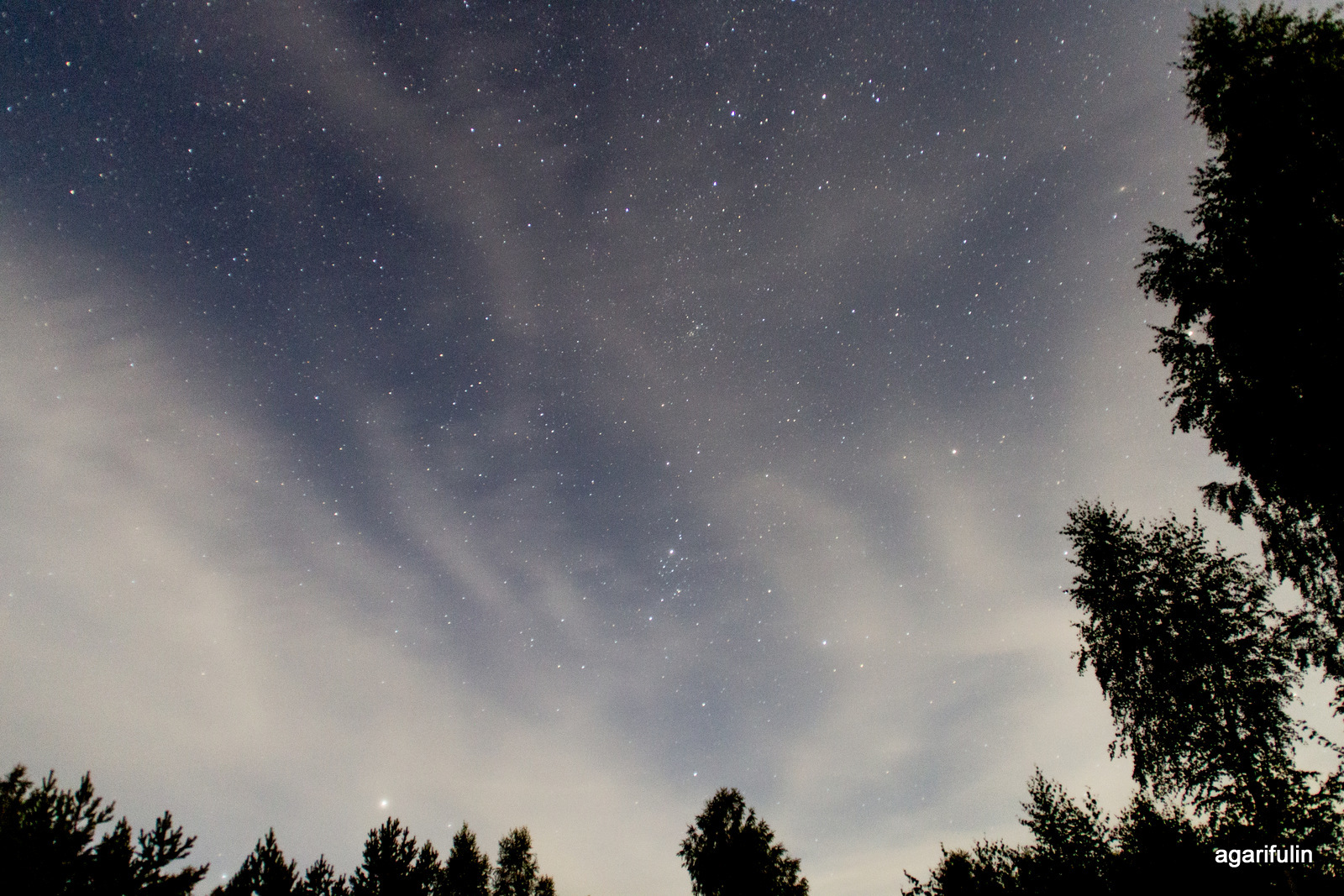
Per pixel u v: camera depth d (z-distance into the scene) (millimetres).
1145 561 14672
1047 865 11797
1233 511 10680
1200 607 13648
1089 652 15195
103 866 7098
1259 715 12508
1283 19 9484
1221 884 9977
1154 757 14062
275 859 9914
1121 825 11352
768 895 16125
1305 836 10367
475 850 15977
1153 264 10586
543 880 19266
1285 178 9180
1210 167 10180
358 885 11391
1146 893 10391
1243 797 11961
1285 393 9234
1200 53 10039
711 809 17875
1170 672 13648
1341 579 10016
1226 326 9734
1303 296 8953
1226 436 10039
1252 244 9508
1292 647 12016
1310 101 8945
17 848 6566
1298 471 9281
